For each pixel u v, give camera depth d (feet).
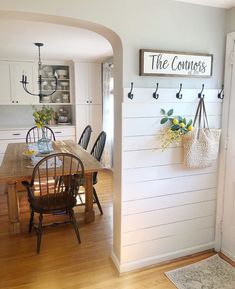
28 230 9.24
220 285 6.63
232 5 6.71
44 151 10.63
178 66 6.57
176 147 7.06
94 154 11.40
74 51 13.09
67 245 8.38
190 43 6.74
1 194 12.83
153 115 6.60
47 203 8.14
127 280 6.82
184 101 6.88
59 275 6.98
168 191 7.20
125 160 6.54
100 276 6.96
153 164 6.86
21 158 9.95
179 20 6.53
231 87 7.06
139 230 7.06
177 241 7.63
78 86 16.56
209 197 7.81
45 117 11.07
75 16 5.55
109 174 15.90
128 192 6.73
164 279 6.85
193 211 7.66
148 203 7.02
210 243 8.10
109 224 9.77
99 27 5.99
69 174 8.30
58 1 5.39
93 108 17.17
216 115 7.37
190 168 7.31
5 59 15.35
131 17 6.05
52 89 16.93
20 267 7.30
